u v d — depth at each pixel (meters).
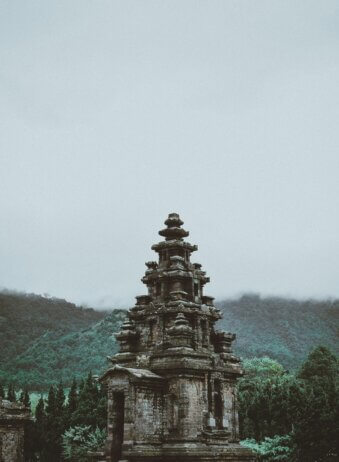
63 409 94.38
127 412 48.31
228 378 55.19
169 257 57.53
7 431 76.12
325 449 66.88
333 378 118.75
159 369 50.97
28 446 87.50
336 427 66.75
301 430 68.25
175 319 53.44
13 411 77.19
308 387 99.94
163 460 48.41
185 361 50.09
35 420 97.25
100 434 79.56
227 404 54.12
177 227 58.31
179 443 48.50
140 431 48.31
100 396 91.25
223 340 56.44
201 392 51.19
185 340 51.72
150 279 56.94
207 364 52.25
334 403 70.94
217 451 49.53
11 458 75.62
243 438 85.62
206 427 50.62
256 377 123.19
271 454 70.62
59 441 86.69
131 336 55.09
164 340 53.41
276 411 83.69
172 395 50.28
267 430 83.62
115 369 49.91
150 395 49.91
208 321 56.12
